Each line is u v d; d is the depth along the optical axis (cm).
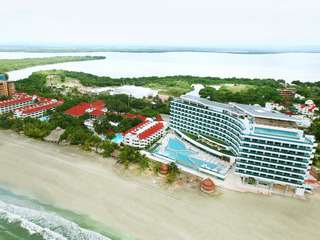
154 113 19800
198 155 13412
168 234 7956
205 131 14588
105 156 12912
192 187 10656
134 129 14800
